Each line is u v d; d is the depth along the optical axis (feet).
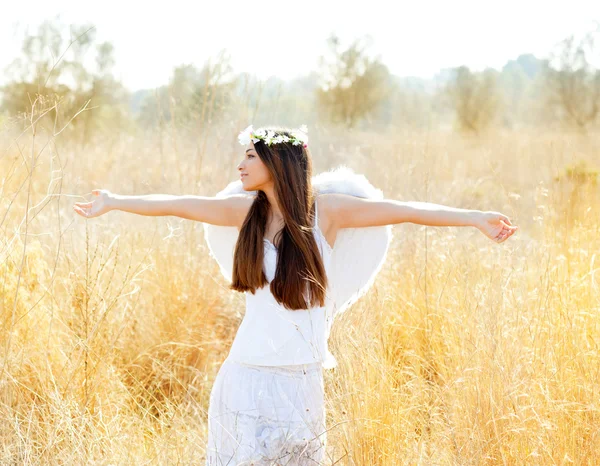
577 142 37.11
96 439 10.52
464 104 81.30
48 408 11.36
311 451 9.91
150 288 15.90
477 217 9.78
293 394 9.87
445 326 13.84
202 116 20.36
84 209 10.74
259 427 9.80
